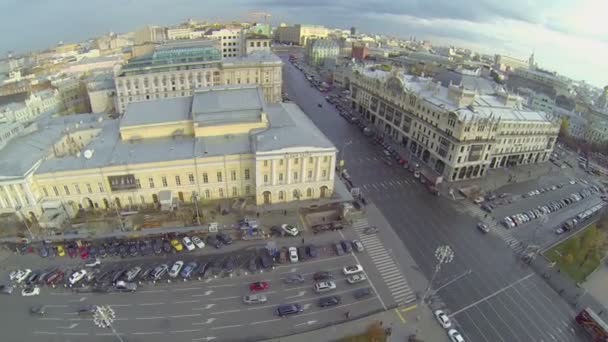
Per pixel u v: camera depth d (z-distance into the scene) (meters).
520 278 80.88
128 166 90.81
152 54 160.12
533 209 108.38
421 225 96.75
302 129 102.12
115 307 68.50
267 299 71.38
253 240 86.62
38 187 89.19
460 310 71.69
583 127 178.38
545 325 69.56
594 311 73.31
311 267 79.56
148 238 85.50
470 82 152.12
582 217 104.69
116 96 162.25
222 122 102.19
